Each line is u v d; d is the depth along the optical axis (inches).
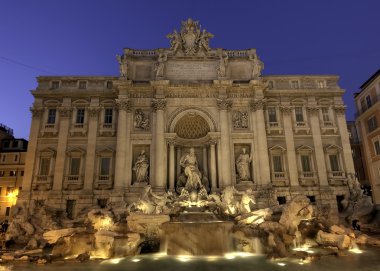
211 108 1551.4
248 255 889.5
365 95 1910.7
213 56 1624.0
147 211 1195.9
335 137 1622.8
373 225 1307.8
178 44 1628.9
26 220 1181.7
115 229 1018.7
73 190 1471.5
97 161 1513.3
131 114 1529.3
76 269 722.2
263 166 1465.3
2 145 2106.3
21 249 1026.7
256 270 698.2
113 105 1604.3
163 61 1578.5
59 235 1023.6
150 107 1551.4
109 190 1469.0
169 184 1441.9
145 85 1534.2
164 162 1449.3
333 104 1664.6
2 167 2007.9
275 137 1594.5
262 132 1513.3
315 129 1612.9
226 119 1517.0
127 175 1443.2
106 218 1086.4
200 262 799.1
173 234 954.1
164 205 1245.7
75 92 1599.4
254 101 1561.3
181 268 732.7
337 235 962.1
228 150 1473.9
